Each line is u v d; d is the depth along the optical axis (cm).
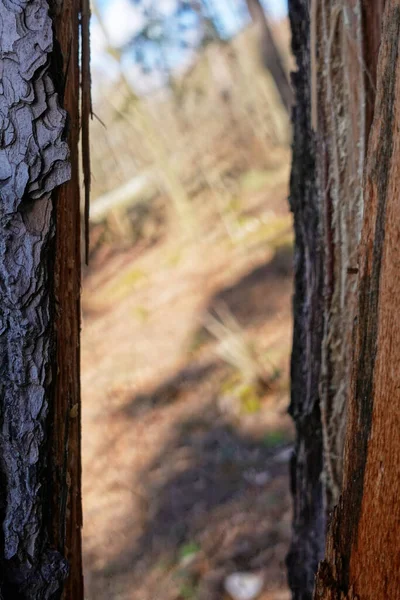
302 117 94
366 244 66
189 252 514
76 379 70
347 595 67
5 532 66
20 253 64
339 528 68
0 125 63
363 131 84
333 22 85
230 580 180
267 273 408
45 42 63
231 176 599
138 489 253
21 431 66
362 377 67
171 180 559
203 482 241
